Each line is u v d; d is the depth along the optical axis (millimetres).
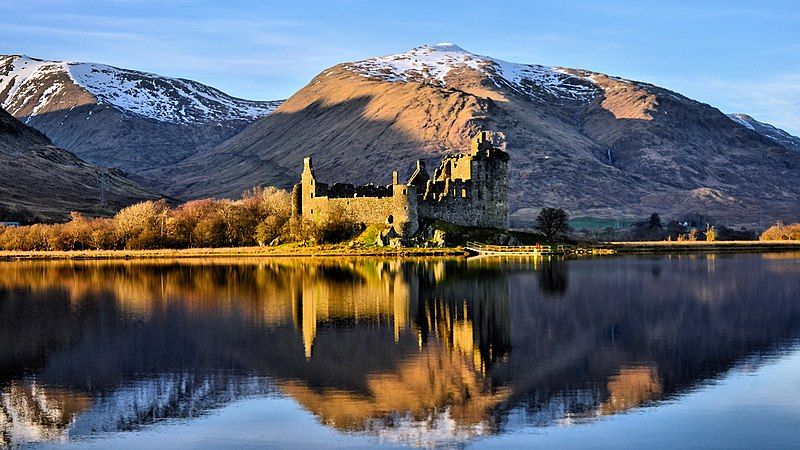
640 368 83625
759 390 75062
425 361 87000
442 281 149875
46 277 172000
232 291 140750
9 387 79500
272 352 91812
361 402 73125
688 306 121312
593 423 67000
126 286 152125
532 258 197875
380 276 158875
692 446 61906
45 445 64625
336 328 104750
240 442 64312
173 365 86750
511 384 78188
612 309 118438
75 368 86125
